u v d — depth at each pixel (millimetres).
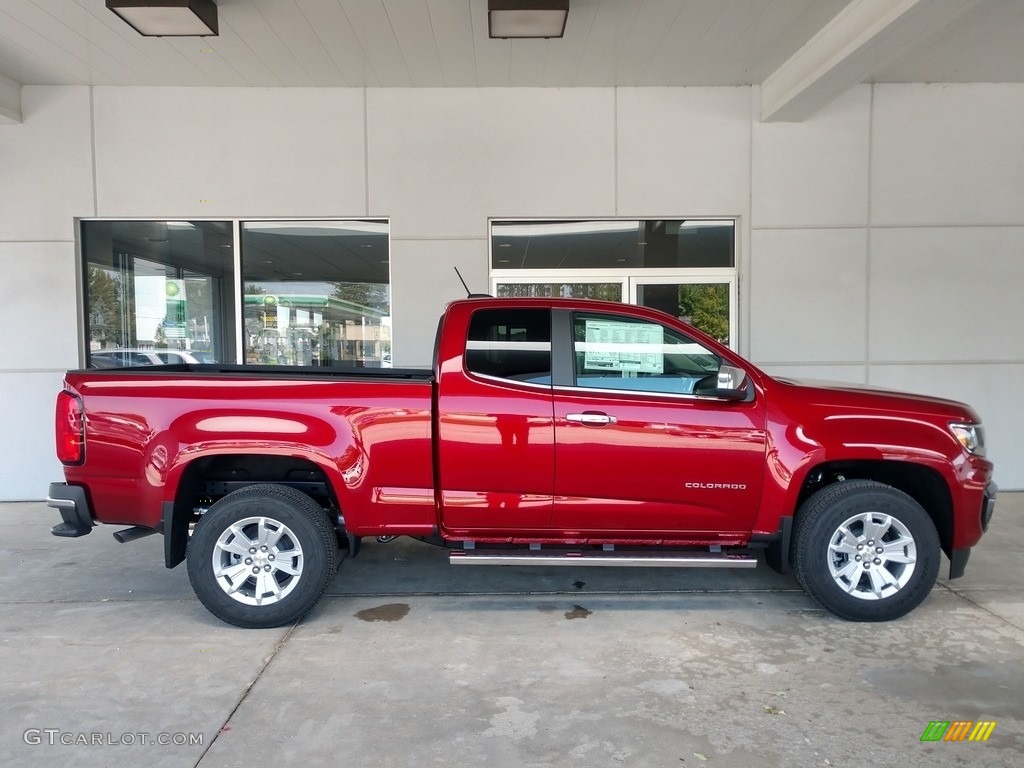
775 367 7422
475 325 4117
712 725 2961
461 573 4996
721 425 4008
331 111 7277
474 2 5562
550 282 7504
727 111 7348
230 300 7480
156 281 7480
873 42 5473
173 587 4715
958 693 3230
